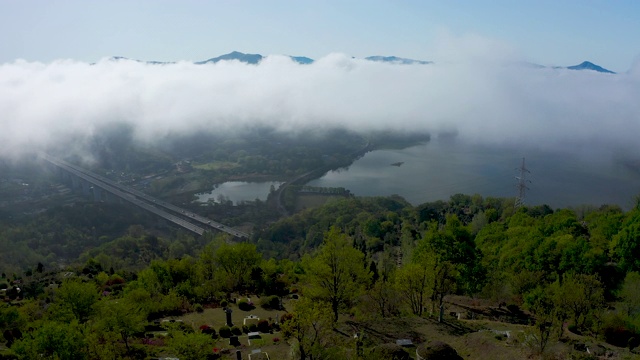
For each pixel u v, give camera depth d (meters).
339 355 50.50
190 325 75.19
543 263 82.31
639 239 76.12
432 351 50.91
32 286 107.88
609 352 51.59
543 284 77.62
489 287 78.69
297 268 110.88
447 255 74.12
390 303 73.12
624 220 96.56
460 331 61.00
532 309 71.00
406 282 70.62
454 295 83.69
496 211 182.88
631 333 58.00
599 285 66.31
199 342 55.22
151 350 62.00
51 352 51.12
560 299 61.94
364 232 192.12
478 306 77.56
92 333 56.81
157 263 101.56
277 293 99.06
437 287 71.62
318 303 56.88
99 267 140.62
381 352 51.22
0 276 146.38
